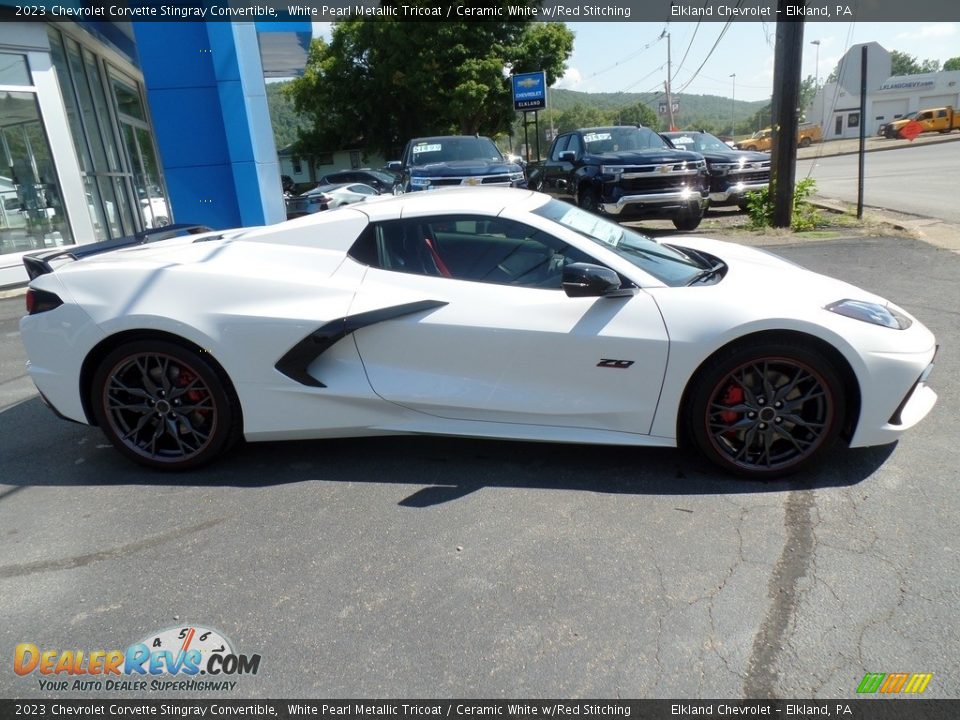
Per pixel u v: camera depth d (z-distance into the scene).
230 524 2.98
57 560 2.77
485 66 31.50
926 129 43.59
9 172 9.34
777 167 10.13
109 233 11.70
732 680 2.01
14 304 8.34
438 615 2.34
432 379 3.24
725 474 3.18
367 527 2.90
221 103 9.55
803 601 2.31
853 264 7.43
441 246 3.32
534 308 3.13
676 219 10.53
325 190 18.47
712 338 2.94
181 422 3.40
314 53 38.47
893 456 3.26
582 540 2.72
